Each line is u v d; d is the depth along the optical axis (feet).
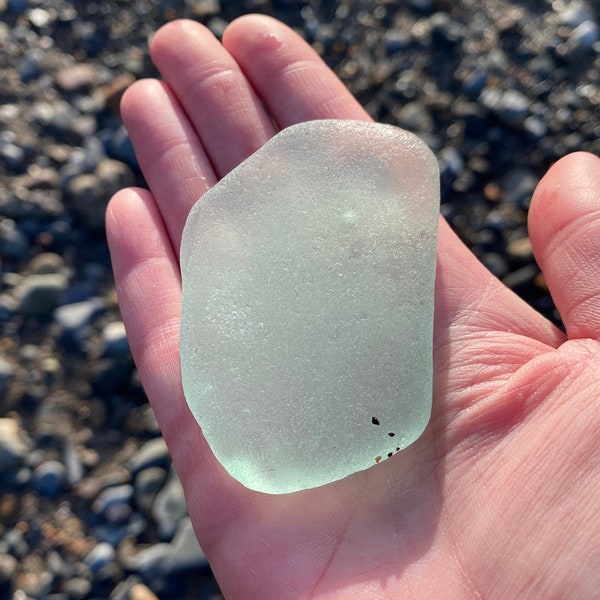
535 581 0.35
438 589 0.37
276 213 0.44
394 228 0.43
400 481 0.41
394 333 0.41
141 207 0.52
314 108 0.55
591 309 0.41
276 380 0.41
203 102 0.55
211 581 0.57
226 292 0.43
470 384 0.42
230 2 0.82
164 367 0.47
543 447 0.37
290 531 0.40
